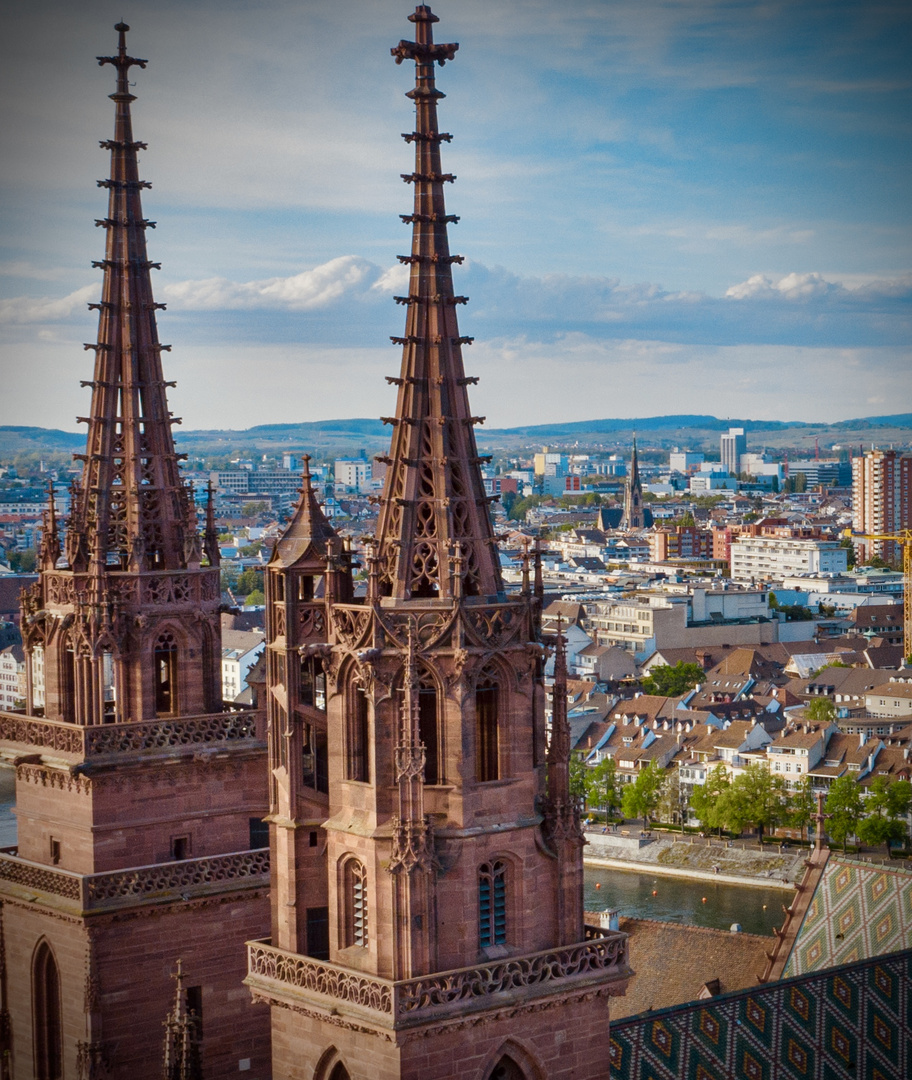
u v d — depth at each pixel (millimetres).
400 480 70312
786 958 110250
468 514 70688
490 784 69375
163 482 93750
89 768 88688
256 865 91750
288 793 73625
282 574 74188
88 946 87625
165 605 92062
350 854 69250
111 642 90375
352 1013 67188
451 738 68500
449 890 68312
